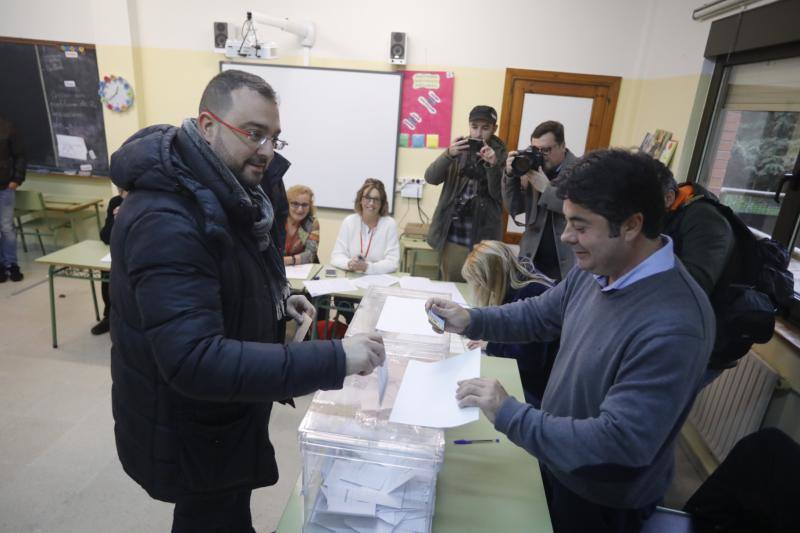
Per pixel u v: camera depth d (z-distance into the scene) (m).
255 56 3.71
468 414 0.96
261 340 1.04
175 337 0.79
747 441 1.23
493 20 3.75
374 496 0.90
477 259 1.71
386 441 0.93
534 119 3.93
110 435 2.26
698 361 0.86
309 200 2.98
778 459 1.13
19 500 1.86
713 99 2.84
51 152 4.42
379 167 4.11
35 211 4.29
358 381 1.11
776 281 1.76
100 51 3.93
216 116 0.89
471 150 2.94
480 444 1.19
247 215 0.94
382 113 3.98
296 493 1.02
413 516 0.89
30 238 4.73
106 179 4.47
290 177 4.20
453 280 3.22
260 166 0.96
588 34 3.74
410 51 3.85
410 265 3.94
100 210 4.53
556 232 2.63
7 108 4.32
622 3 3.65
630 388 0.86
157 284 0.79
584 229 0.90
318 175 4.17
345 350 0.89
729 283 1.72
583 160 0.91
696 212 1.76
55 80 4.23
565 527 1.14
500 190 2.98
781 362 1.96
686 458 2.36
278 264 1.15
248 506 1.30
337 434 0.94
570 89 3.84
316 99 3.99
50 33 4.15
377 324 1.35
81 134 4.36
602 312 1.00
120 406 0.99
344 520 0.90
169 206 0.82
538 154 2.56
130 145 0.87
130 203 0.86
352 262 2.78
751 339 1.70
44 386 2.60
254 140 0.91
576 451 0.87
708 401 2.31
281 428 2.42
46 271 4.22
